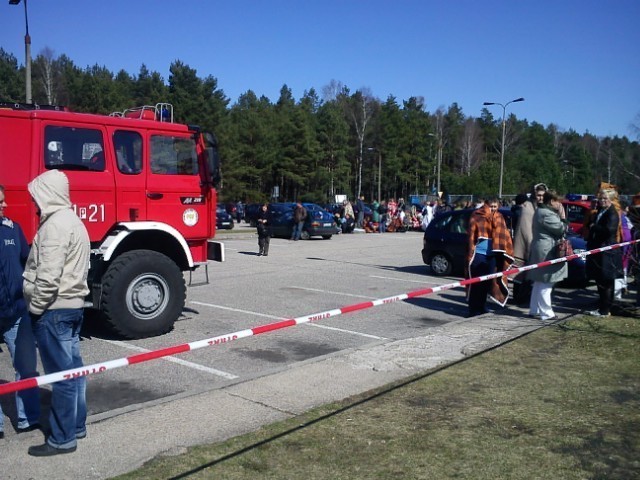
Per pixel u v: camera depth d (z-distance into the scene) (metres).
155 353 3.73
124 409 5.15
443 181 72.44
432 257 14.21
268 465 4.13
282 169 69.00
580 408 5.17
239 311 9.74
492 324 8.48
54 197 4.24
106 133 7.58
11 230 4.77
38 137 7.03
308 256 18.38
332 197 72.88
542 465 4.11
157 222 7.93
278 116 80.94
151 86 76.19
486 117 105.12
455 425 4.81
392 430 4.71
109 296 7.39
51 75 61.50
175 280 7.93
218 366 6.67
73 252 4.26
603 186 9.62
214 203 8.70
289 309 9.96
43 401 5.50
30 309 4.22
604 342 7.29
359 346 7.33
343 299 10.98
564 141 104.88
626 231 10.11
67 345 4.29
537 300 8.84
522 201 10.97
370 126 82.00
